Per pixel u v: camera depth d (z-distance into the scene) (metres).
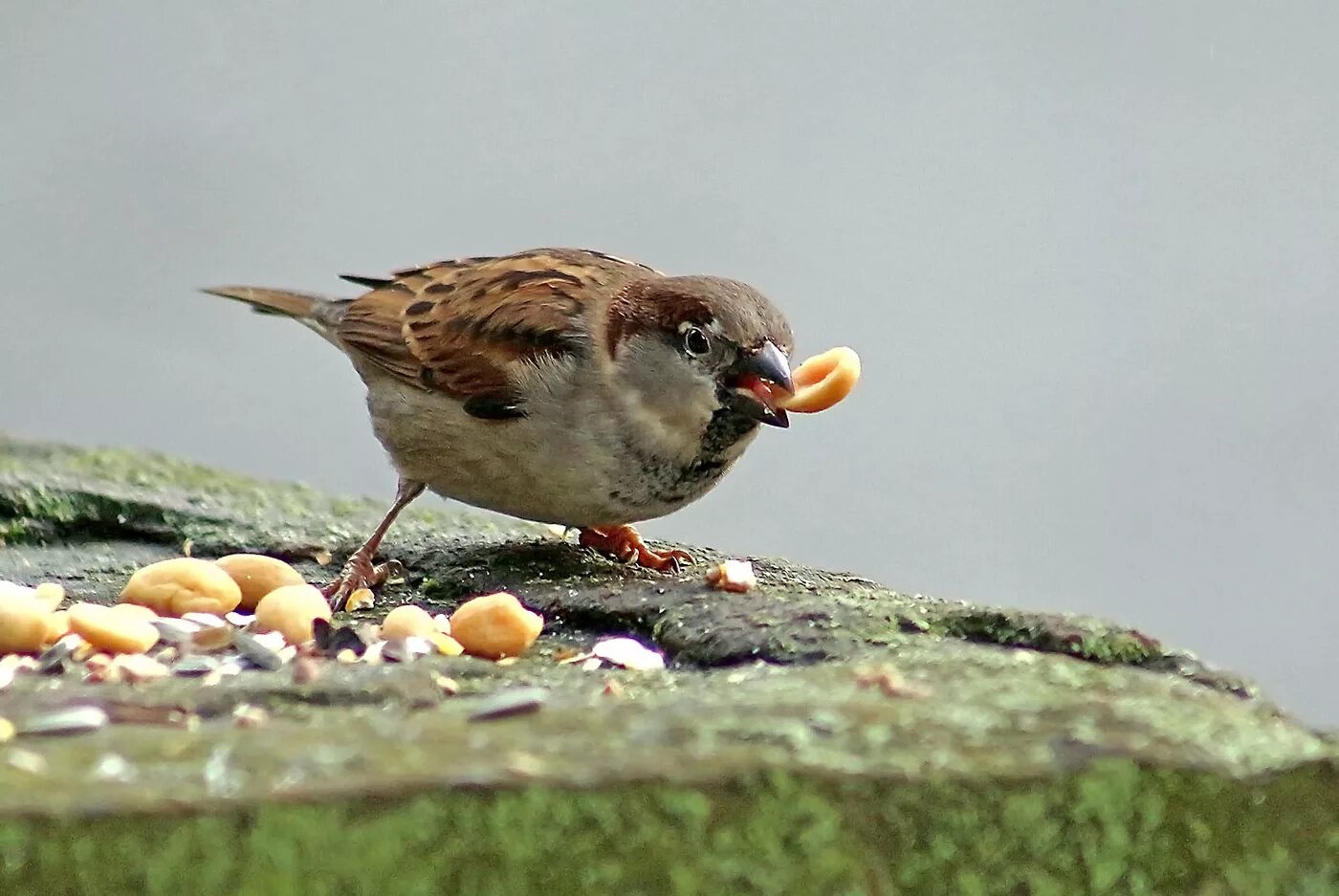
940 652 4.31
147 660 4.31
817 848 4.25
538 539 4.43
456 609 4.38
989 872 4.25
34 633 4.32
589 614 4.37
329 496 4.47
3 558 4.43
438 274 4.44
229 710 4.28
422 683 4.29
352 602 4.40
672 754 4.25
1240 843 4.26
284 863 4.23
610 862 4.24
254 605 4.38
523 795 4.24
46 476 4.45
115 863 4.23
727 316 4.39
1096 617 4.33
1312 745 4.26
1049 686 4.29
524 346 4.40
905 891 4.25
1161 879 4.26
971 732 4.26
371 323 4.43
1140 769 4.25
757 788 4.24
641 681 4.31
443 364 4.41
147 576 4.36
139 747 4.25
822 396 4.39
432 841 4.24
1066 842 4.25
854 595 4.35
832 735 4.26
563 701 4.28
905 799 4.25
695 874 4.25
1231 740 4.26
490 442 4.41
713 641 4.33
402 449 4.43
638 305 4.40
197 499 4.45
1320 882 4.26
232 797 4.23
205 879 4.23
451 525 4.46
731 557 4.42
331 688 4.29
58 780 4.24
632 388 4.40
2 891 4.23
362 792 4.23
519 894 4.24
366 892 4.24
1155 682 4.29
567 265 4.42
